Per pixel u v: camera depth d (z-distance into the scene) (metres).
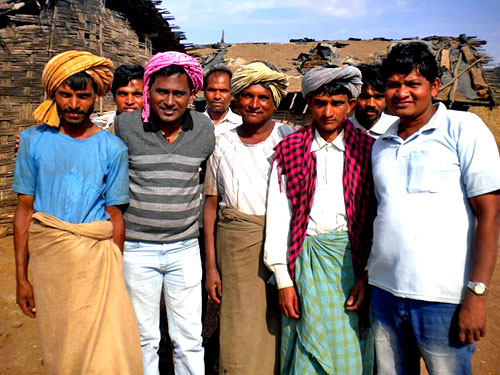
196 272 2.53
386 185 1.95
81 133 2.10
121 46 8.15
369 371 2.29
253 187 2.41
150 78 2.27
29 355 3.43
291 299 2.27
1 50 6.62
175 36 9.58
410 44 1.89
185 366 2.56
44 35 6.89
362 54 11.27
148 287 2.43
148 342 2.49
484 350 3.53
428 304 1.84
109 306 2.09
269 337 2.51
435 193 1.81
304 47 12.32
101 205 2.15
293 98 8.20
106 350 2.04
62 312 1.99
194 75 2.33
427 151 1.84
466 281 1.80
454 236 1.79
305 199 2.24
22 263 2.12
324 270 2.22
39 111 2.01
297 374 2.27
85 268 2.01
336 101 2.12
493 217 1.73
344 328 2.20
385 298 2.01
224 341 2.49
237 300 2.44
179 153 2.35
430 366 1.91
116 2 8.16
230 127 3.50
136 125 2.34
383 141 2.06
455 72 8.91
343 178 2.21
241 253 2.42
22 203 2.09
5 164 6.73
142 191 2.33
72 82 1.94
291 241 2.29
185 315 2.53
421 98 1.86
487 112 8.73
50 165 2.03
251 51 12.15
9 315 4.08
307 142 2.27
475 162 1.74
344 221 2.22
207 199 2.62
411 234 1.84
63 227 1.98
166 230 2.37
